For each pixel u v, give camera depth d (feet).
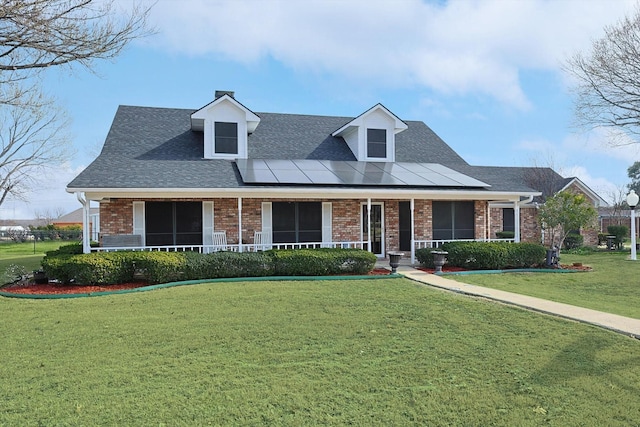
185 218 52.49
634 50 69.10
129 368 19.24
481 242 53.62
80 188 41.68
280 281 41.60
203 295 34.45
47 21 25.96
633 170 196.75
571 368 19.21
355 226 58.80
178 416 14.88
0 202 122.11
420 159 67.51
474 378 18.20
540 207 58.29
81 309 30.30
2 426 14.21
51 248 111.14
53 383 17.63
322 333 24.38
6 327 25.90
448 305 31.01
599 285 42.34
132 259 39.81
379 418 14.84
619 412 15.33
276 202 55.67
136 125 61.16
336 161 61.21
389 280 42.50
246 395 16.51
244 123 58.49
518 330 24.97
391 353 21.21
